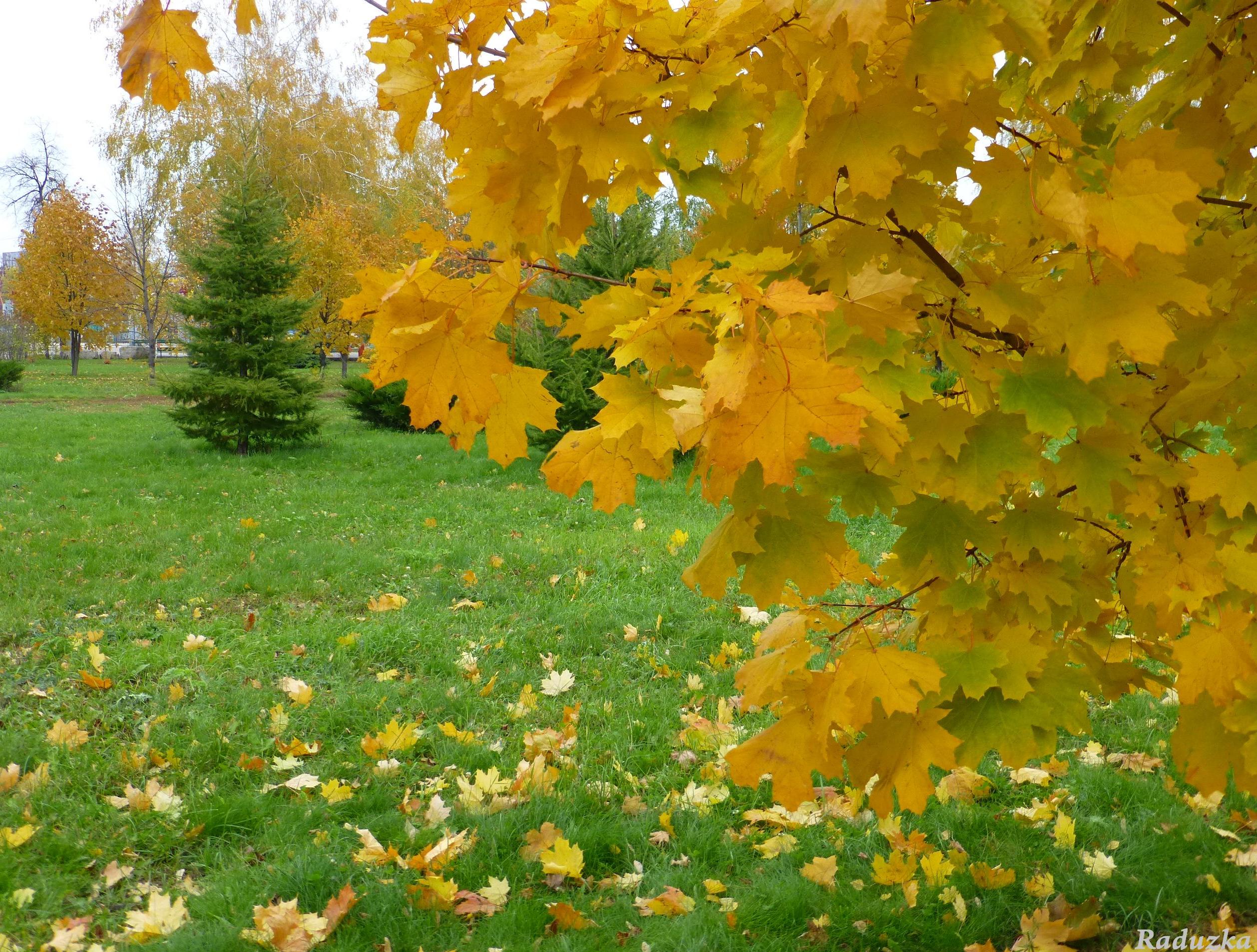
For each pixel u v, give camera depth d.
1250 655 1.39
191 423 13.43
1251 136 1.46
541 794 3.14
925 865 2.64
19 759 3.37
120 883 2.69
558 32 0.94
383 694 4.07
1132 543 1.61
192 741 3.56
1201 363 1.45
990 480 1.29
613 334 0.98
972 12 0.92
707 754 3.54
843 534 1.23
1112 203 0.99
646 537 7.14
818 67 0.95
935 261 1.27
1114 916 2.52
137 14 1.23
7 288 34.88
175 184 27.50
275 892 2.60
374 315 1.06
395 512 8.59
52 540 7.01
